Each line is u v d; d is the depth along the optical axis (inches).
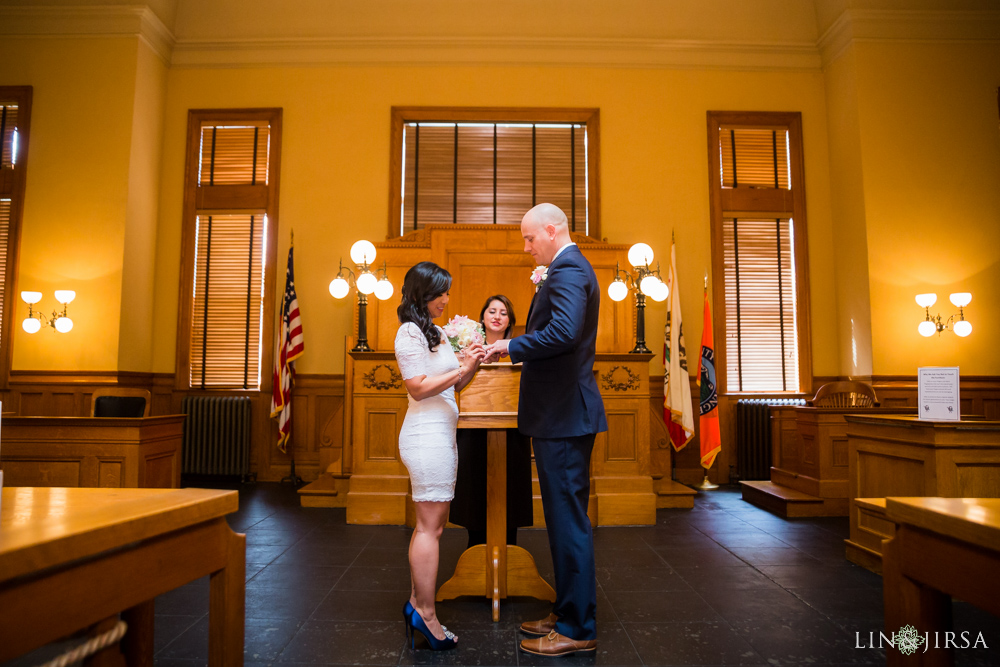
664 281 260.8
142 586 44.0
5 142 249.4
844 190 253.9
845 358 252.5
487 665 80.4
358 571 124.9
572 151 270.1
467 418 94.9
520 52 268.8
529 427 84.7
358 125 266.5
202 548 50.7
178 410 255.3
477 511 109.7
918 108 243.8
